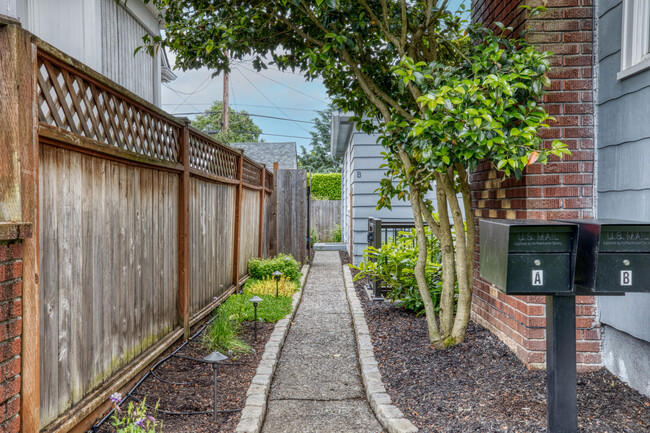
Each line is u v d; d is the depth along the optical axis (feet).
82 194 9.18
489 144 10.32
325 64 14.37
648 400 10.34
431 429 9.24
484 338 14.57
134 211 11.81
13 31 6.75
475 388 11.05
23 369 6.93
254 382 11.82
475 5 17.79
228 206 22.24
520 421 9.29
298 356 14.88
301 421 10.38
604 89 12.12
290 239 34.58
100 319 9.91
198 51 14.97
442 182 14.12
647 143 10.23
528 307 12.13
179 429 9.45
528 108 11.85
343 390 12.17
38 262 7.17
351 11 13.55
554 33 12.62
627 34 11.02
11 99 6.77
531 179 12.58
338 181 78.64
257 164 28.78
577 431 8.55
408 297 18.56
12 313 6.69
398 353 13.98
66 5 17.71
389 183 17.10
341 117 32.07
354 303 21.31
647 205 10.24
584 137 12.59
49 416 7.96
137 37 23.13
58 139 8.02
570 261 8.06
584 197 12.55
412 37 14.07
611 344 12.10
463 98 10.61
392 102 14.10
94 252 9.65
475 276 17.03
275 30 16.05
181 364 13.28
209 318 18.54
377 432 9.82
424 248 14.26
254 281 25.55
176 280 15.11
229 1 14.75
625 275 7.89
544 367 12.06
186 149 15.47
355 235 32.81
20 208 6.82
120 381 10.45
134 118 11.80
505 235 8.00
